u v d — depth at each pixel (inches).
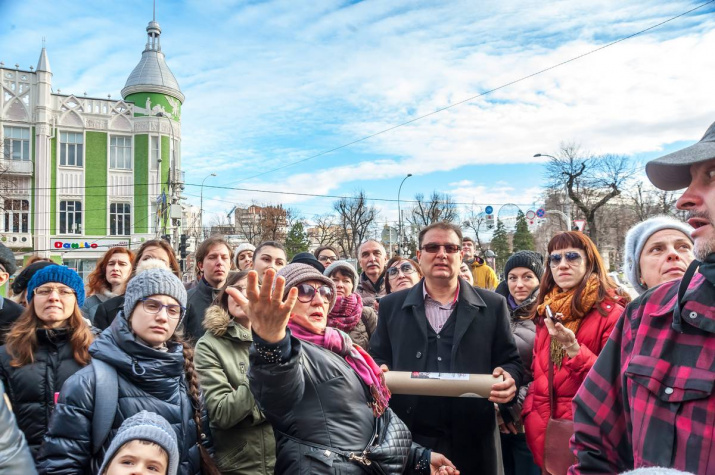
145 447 83.3
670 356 62.3
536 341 129.1
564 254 128.0
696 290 60.9
